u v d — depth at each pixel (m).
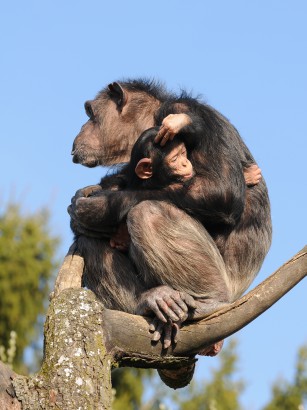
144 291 15.23
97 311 12.95
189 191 15.13
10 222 39.88
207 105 16.36
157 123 16.58
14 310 37.97
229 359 34.44
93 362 12.54
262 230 16.19
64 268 14.23
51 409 12.05
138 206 14.80
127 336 13.11
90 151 17.70
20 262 39.03
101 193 15.48
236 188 15.20
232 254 15.90
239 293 16.03
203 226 15.25
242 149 16.27
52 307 12.95
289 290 13.34
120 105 17.58
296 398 34.12
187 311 13.32
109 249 15.59
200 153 15.37
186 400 33.44
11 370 12.31
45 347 12.70
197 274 14.51
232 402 33.09
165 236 14.59
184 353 13.43
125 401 34.38
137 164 15.35
